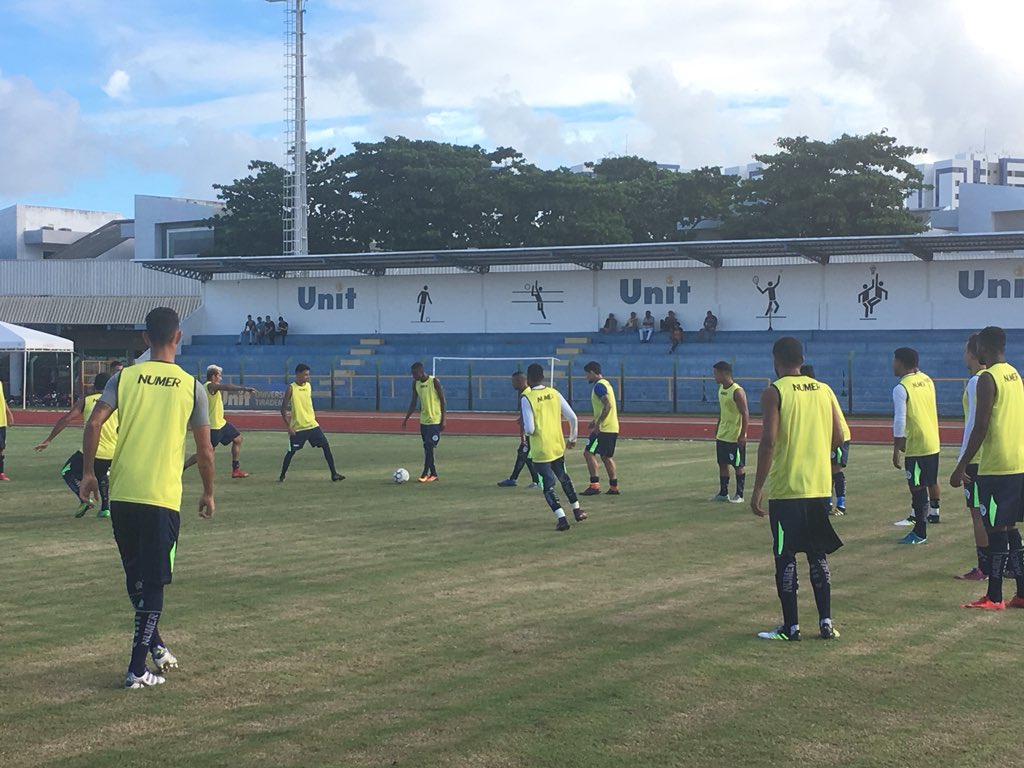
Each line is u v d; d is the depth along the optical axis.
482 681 6.31
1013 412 8.16
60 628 7.70
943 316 41.53
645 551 11.02
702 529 12.55
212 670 6.58
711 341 44.16
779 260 43.94
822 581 7.29
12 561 10.52
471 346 46.53
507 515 13.84
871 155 54.06
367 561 10.43
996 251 40.47
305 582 9.38
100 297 56.31
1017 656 6.82
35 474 19.45
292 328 52.28
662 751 5.12
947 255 41.34
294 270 51.44
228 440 18.66
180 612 8.20
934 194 146.25
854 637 7.33
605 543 11.54
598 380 16.00
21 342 35.47
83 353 56.28
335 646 7.14
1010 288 40.50
